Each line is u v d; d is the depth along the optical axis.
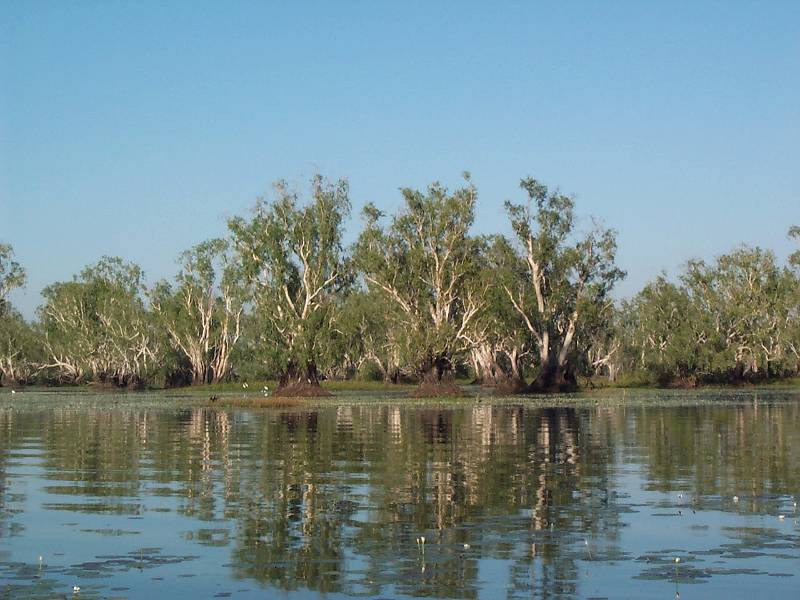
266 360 94.94
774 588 14.37
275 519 19.86
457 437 40.12
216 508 21.20
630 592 14.19
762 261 122.38
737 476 26.31
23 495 23.17
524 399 82.75
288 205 93.00
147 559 16.34
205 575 15.29
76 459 31.25
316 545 17.34
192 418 55.81
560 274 98.50
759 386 121.44
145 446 36.09
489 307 92.00
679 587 14.45
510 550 16.88
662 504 21.53
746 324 120.50
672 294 120.50
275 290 92.38
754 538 17.83
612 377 151.25
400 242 90.00
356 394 101.88
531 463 29.66
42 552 16.92
